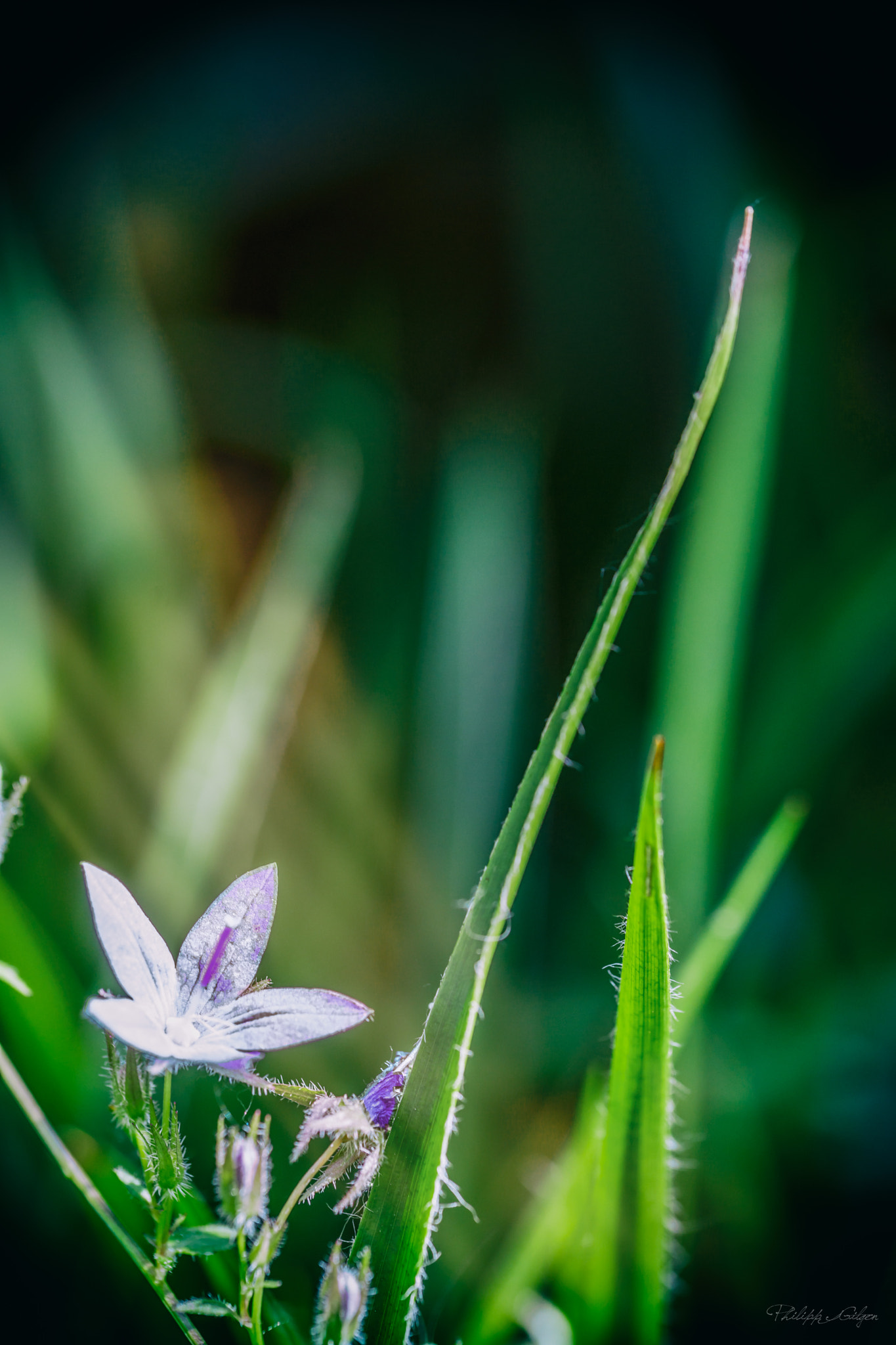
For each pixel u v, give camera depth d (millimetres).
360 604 510
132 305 547
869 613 449
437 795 423
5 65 575
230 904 224
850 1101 358
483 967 228
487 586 457
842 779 467
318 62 616
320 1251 285
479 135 617
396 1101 231
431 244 619
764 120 596
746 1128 340
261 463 572
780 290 411
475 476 492
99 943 218
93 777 398
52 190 567
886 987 391
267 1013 220
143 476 504
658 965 241
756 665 500
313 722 462
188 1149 290
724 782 378
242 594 538
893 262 572
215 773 340
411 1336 272
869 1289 309
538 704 502
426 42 620
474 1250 310
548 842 462
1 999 287
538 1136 352
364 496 537
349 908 408
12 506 441
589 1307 262
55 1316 274
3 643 391
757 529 388
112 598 434
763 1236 319
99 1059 289
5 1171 282
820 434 550
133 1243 226
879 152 577
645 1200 256
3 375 447
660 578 539
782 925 423
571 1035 376
